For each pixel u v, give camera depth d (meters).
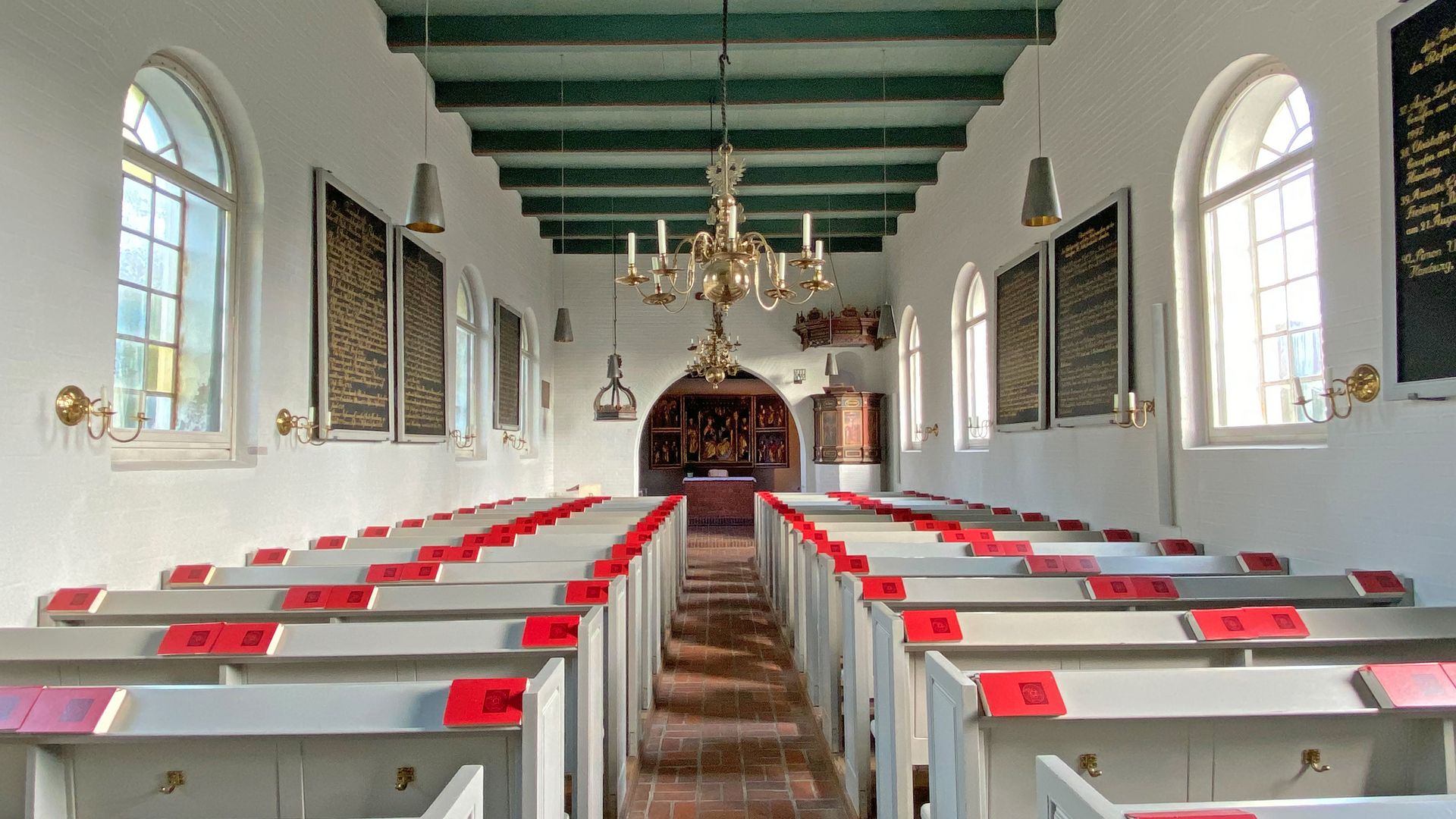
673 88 8.20
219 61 4.52
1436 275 3.24
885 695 2.97
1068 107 6.67
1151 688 1.99
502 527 6.07
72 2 3.52
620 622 3.47
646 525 5.82
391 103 7.02
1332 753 2.05
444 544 5.39
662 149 9.49
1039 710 1.92
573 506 8.77
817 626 4.65
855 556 4.20
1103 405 6.07
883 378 14.15
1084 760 2.00
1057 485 6.98
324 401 5.59
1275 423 4.57
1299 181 4.41
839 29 6.85
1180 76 5.10
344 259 5.98
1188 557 4.24
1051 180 4.95
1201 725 2.02
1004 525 6.29
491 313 10.21
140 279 4.27
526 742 1.94
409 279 7.28
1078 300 6.48
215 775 2.00
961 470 9.70
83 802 2.00
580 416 14.02
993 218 8.52
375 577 4.01
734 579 10.12
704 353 11.34
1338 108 3.81
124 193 4.17
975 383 9.70
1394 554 3.53
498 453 10.42
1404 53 3.38
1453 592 3.25
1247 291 4.86
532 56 7.67
